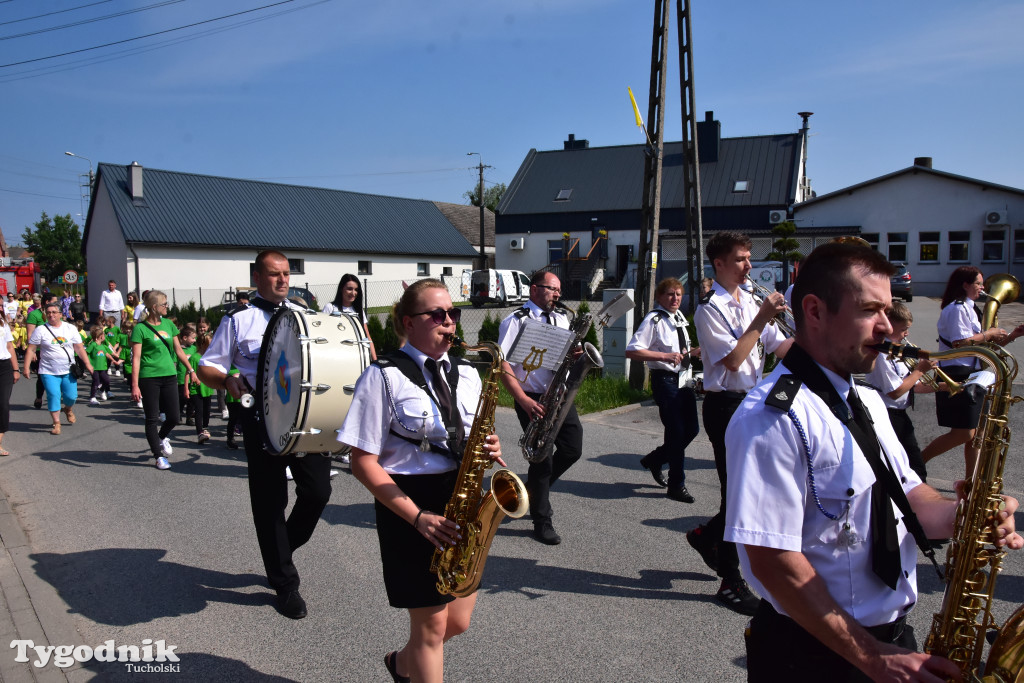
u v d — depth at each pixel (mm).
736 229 32812
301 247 35531
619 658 3420
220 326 4211
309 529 4117
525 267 37938
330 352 3576
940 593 4035
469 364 2910
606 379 10695
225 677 3314
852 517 1701
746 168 34062
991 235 28844
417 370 2689
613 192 36625
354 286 6875
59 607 4051
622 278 35438
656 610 3910
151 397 7086
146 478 6754
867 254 1733
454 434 2674
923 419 8539
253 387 4086
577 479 6379
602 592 4141
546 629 3709
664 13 10703
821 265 1740
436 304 2676
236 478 6758
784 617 1824
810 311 1759
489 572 4426
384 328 14125
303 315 3725
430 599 2594
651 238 10867
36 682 3262
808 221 31250
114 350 13047
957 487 1898
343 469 7031
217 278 33750
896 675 1570
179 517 5594
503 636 3639
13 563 4672
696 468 6680
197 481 6645
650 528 5160
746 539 1637
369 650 3561
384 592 4223
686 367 5621
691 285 11992
